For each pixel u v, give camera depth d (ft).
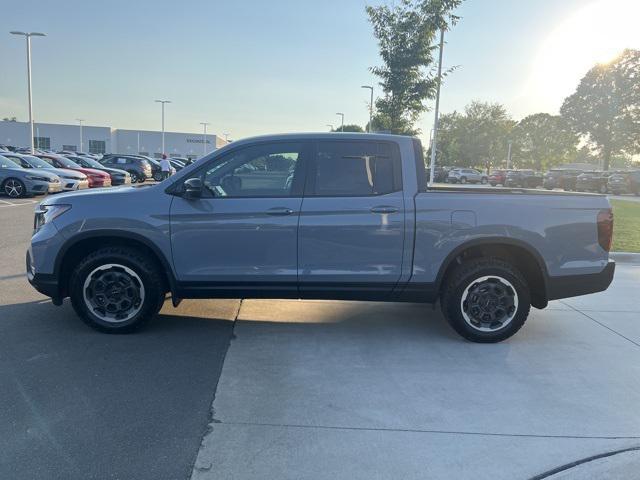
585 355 15.29
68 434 10.28
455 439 10.56
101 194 15.62
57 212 15.53
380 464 9.63
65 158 73.87
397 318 18.51
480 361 14.69
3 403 11.45
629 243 34.60
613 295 22.26
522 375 13.79
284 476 9.20
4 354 14.14
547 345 16.08
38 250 15.49
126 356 14.26
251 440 10.30
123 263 15.46
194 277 15.48
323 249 15.25
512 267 15.67
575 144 264.31
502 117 249.75
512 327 15.85
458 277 15.62
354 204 15.17
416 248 15.31
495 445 10.37
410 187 15.48
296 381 13.06
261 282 15.46
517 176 144.36
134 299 15.74
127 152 281.13
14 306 18.29
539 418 11.50
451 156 253.03
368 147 15.64
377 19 40.19
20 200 53.42
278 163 15.57
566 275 15.79
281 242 15.23
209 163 15.62
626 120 201.26
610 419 11.52
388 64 40.63
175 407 11.51
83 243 15.75
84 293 15.56
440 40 41.16
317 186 15.43
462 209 15.28
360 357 14.76
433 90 41.96
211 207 15.20
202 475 9.14
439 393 12.61
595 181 119.03
